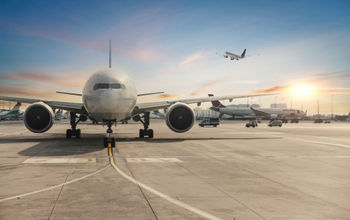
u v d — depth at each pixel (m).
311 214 5.77
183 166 11.04
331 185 8.19
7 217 5.47
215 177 9.10
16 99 20.66
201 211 5.89
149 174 9.48
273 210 5.99
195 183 8.28
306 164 11.84
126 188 7.66
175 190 7.50
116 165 11.12
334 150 16.77
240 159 12.99
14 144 18.50
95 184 8.07
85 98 17.88
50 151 15.07
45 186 7.82
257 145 19.17
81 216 5.55
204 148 17.02
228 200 6.66
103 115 17.08
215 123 55.44
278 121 55.66
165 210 5.93
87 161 12.00
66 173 9.56
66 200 6.57
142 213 5.74
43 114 19.42
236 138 24.66
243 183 8.34
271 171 10.22
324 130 40.75
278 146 18.67
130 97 17.80
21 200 6.56
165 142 20.39
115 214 5.68
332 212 5.89
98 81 17.22
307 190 7.61
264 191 7.47
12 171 9.86
